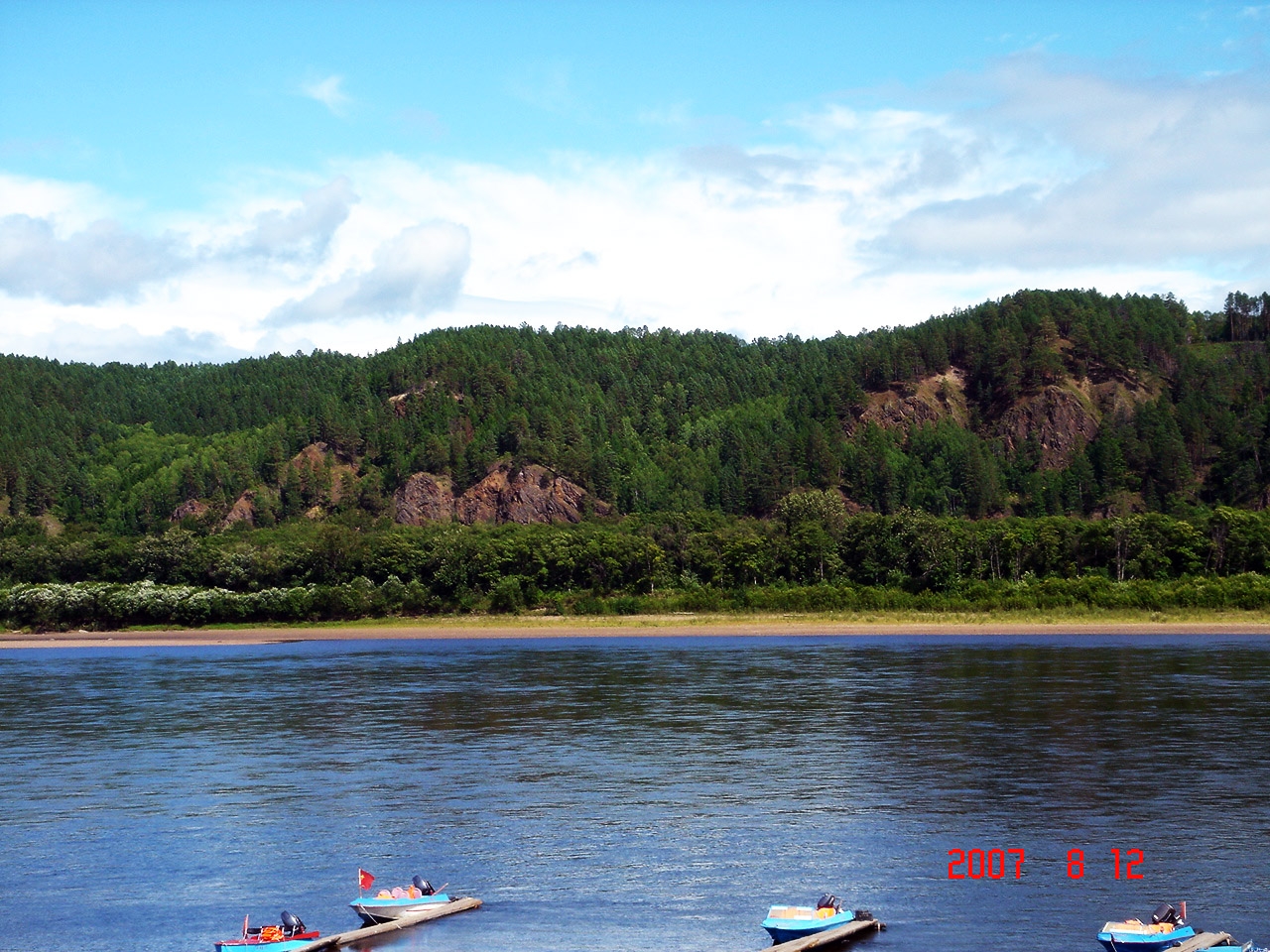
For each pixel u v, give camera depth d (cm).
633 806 5028
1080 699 7762
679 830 4634
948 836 4472
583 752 6284
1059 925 3550
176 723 7544
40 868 4272
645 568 19762
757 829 4622
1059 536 19650
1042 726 6731
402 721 7469
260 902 3891
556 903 3825
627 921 3653
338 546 19950
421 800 5197
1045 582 17162
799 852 4316
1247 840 4344
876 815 4794
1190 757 5772
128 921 3722
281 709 8125
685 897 3856
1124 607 15825
